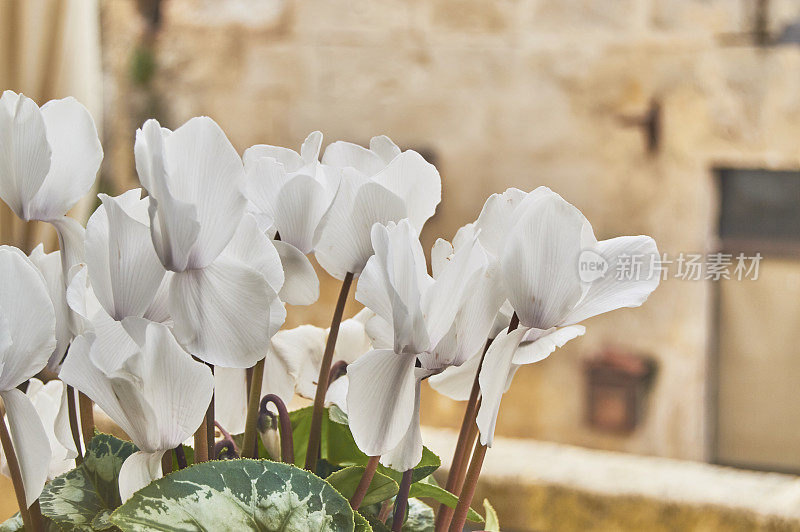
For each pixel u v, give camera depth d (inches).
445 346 26.0
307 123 239.6
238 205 24.8
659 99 220.4
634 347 225.8
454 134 232.1
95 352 25.1
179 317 24.9
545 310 25.6
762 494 83.9
